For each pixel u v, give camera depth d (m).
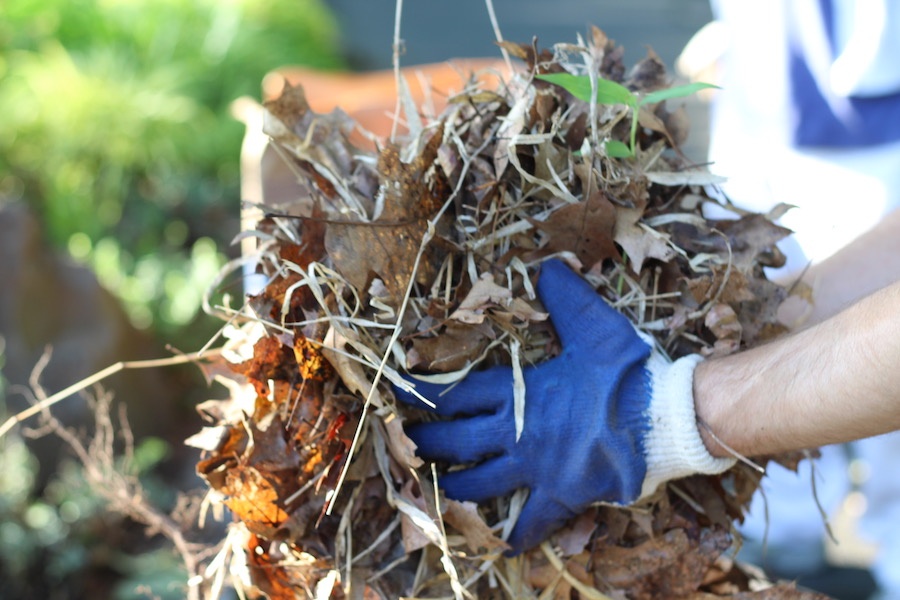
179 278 3.27
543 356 1.08
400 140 1.15
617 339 1.05
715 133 1.76
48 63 3.90
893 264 1.21
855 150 1.55
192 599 1.09
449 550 1.05
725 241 1.09
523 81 1.10
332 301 1.04
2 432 1.13
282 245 1.04
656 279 1.08
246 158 1.50
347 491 1.05
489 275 1.04
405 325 1.04
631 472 1.03
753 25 1.60
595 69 1.07
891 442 1.57
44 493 2.31
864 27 1.48
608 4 5.29
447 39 5.00
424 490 1.03
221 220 3.62
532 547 1.07
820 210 1.58
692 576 1.08
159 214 3.57
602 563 1.08
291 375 1.04
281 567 1.06
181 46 4.20
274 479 1.03
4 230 2.51
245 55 4.21
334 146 1.10
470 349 1.04
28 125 3.58
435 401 1.05
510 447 1.04
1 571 2.05
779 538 1.83
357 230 1.02
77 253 3.38
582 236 1.07
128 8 4.25
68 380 2.48
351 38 5.05
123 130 3.65
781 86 1.58
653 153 1.09
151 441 2.59
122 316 2.79
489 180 1.06
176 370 3.04
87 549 2.12
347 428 1.03
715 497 1.10
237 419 1.06
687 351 1.09
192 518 1.17
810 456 1.14
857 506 1.93
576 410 1.04
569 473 1.04
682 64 1.92
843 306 1.03
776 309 1.11
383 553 1.05
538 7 5.33
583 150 1.05
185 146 3.73
